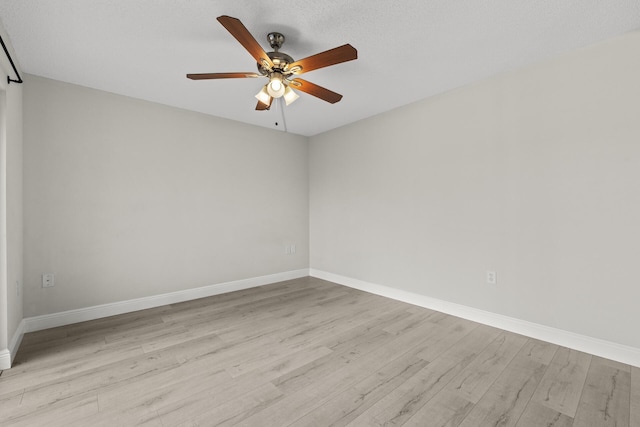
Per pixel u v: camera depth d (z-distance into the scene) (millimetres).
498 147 2660
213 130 3699
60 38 2080
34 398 1688
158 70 2553
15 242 2279
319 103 3334
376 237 3760
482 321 2789
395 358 2150
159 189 3293
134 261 3135
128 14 1839
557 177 2340
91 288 2889
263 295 3713
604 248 2139
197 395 1725
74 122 2795
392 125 3539
